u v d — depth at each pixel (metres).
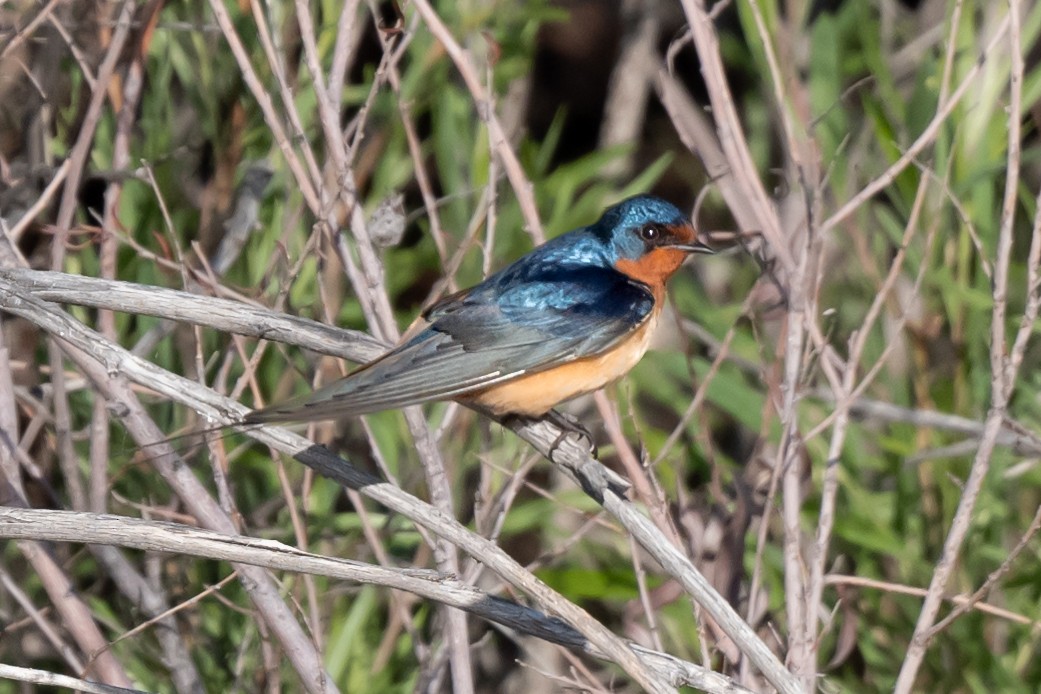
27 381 11.85
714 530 10.72
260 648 11.30
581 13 20.17
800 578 9.32
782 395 9.77
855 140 14.58
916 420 11.30
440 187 16.70
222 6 9.06
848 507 12.15
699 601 7.79
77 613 9.75
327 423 11.22
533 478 14.93
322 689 9.22
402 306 16.09
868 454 13.04
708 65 9.40
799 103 11.83
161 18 11.88
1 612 11.56
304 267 11.64
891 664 11.44
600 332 9.60
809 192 10.00
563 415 10.08
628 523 8.07
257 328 8.57
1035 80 11.71
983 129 11.51
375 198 12.80
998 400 8.90
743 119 18.75
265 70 11.74
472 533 7.56
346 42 9.39
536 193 13.91
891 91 12.44
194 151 12.98
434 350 9.17
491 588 12.38
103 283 8.34
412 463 12.26
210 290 10.70
